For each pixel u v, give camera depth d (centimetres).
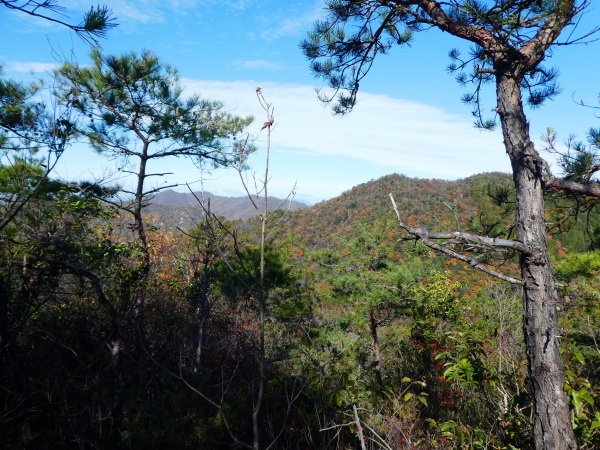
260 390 260
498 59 350
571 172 349
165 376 428
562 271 864
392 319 1287
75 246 527
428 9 375
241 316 705
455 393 560
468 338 564
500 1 320
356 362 1029
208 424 342
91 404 337
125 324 454
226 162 1242
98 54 1059
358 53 504
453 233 325
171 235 1192
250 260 948
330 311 1342
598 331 611
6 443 293
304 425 384
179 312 581
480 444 366
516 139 343
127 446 305
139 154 1143
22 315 380
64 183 830
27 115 482
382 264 1315
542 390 317
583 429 340
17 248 443
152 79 1109
